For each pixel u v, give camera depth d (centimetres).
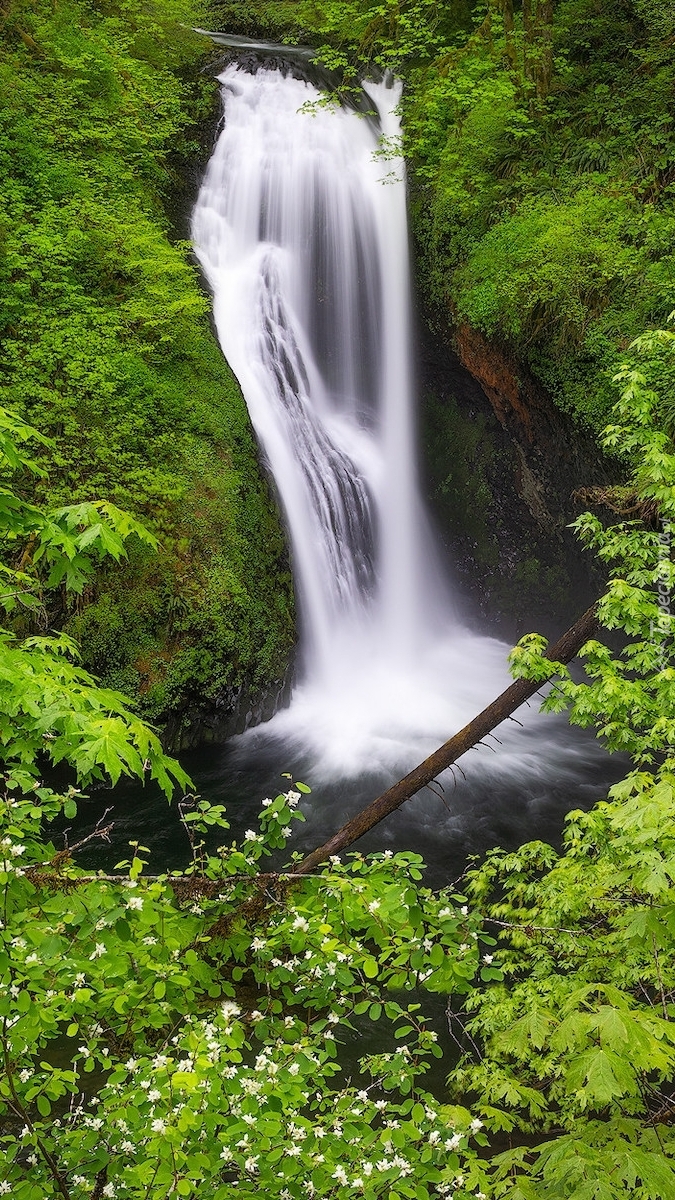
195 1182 250
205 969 254
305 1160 234
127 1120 235
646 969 395
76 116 1298
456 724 1156
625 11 1447
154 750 246
